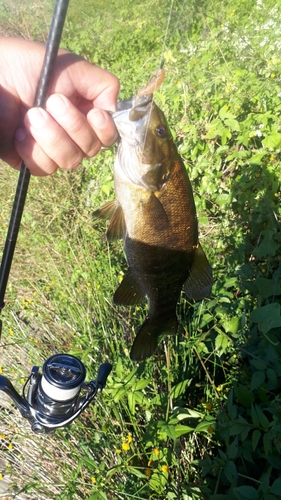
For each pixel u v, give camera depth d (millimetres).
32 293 759
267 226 599
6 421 618
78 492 489
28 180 329
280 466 391
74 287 727
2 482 565
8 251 353
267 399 446
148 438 452
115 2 1970
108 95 355
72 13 2141
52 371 358
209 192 700
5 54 319
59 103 292
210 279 391
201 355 555
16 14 2250
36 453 558
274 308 432
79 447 530
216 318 568
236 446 408
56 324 694
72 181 1010
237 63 899
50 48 280
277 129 683
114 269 724
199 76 886
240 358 529
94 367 561
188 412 469
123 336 599
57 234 883
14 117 325
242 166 677
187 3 1270
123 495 454
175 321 426
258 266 587
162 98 829
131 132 359
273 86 765
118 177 379
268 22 1083
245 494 362
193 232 387
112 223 398
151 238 386
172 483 449
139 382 468
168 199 377
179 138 806
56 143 297
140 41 1585
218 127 700
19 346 670
